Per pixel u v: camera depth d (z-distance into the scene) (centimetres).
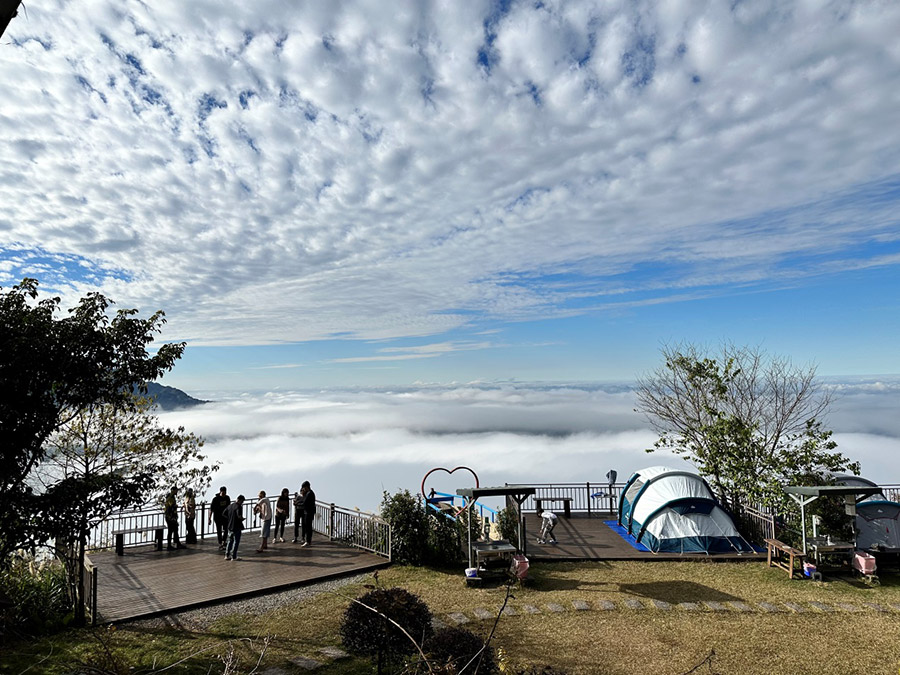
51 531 854
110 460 1402
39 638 930
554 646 977
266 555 1512
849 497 1526
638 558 1580
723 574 1438
